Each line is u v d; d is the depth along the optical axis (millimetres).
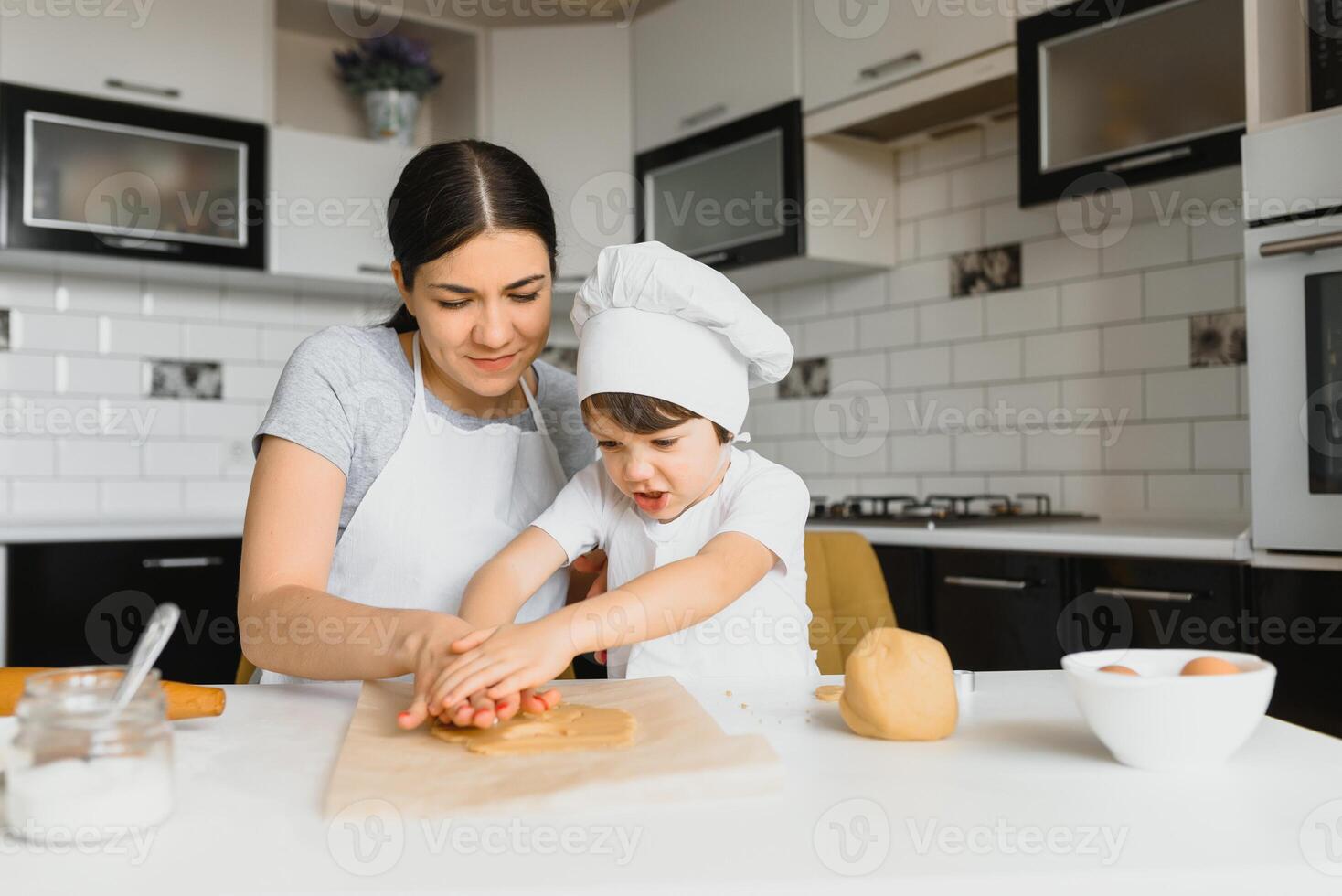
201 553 2771
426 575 1295
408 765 712
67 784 581
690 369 1089
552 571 1240
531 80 3438
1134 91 2230
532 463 1366
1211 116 2111
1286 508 1880
